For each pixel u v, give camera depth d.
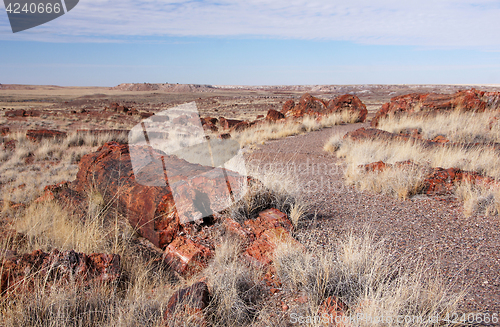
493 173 5.64
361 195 5.57
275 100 78.06
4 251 3.14
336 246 3.54
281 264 2.99
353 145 9.76
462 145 7.37
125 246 3.51
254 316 2.48
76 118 30.00
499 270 2.97
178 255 3.29
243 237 3.56
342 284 2.69
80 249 3.46
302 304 2.56
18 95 104.44
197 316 2.27
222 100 83.81
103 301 2.53
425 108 13.50
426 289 2.59
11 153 13.35
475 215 4.41
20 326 2.23
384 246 3.56
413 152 7.20
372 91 136.25
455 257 3.27
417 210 4.72
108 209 4.28
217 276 2.75
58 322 2.21
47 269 2.71
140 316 2.34
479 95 12.88
